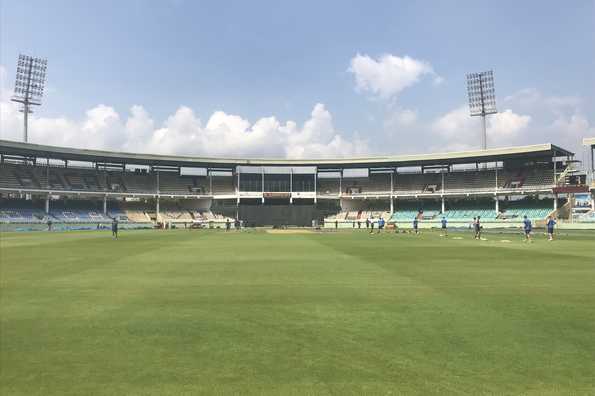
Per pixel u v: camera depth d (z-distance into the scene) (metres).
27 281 13.12
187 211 84.38
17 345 6.72
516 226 64.56
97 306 9.53
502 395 4.88
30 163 73.38
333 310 9.09
